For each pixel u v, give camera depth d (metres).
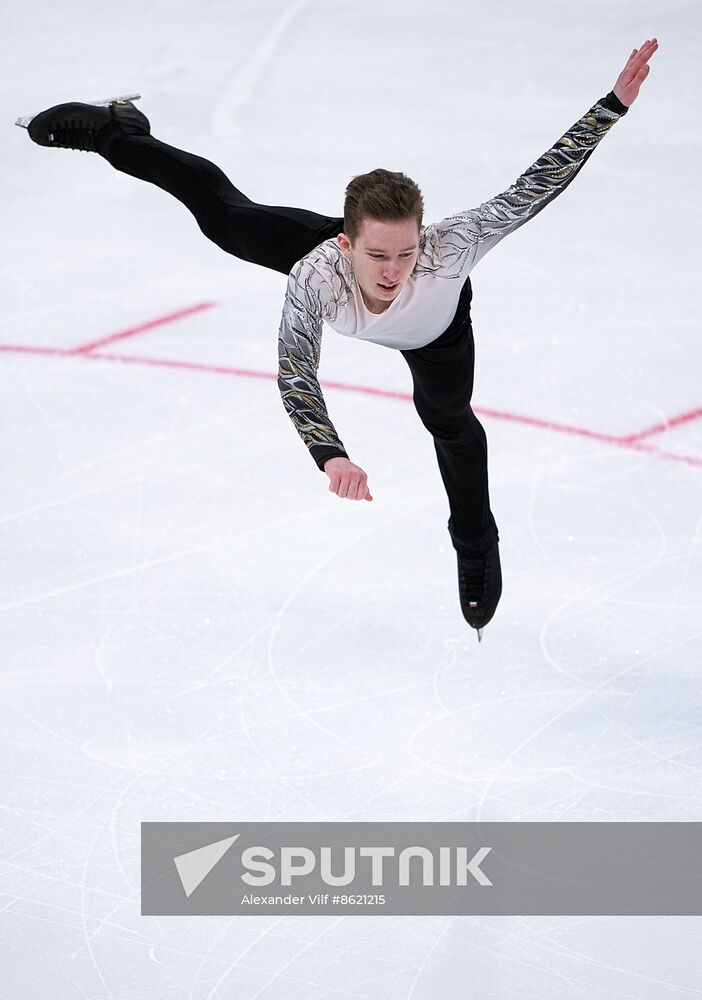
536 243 27.83
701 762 13.34
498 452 20.09
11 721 14.16
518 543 17.64
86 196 31.22
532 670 14.97
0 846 12.29
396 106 36.75
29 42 43.97
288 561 17.34
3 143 34.50
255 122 35.84
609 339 23.58
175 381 22.55
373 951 10.93
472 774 13.22
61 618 16.09
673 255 27.09
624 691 14.53
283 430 20.88
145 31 45.38
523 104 36.44
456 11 46.50
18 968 10.82
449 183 31.27
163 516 18.44
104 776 13.26
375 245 10.65
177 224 29.62
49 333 24.44
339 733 13.91
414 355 12.52
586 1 46.84
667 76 38.19
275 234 12.40
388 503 18.78
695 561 17.05
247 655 15.34
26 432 20.84
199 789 13.06
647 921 11.20
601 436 20.45
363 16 46.50
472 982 10.57
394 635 15.72
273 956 10.90
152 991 10.55
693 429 20.55
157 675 14.97
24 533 18.00
